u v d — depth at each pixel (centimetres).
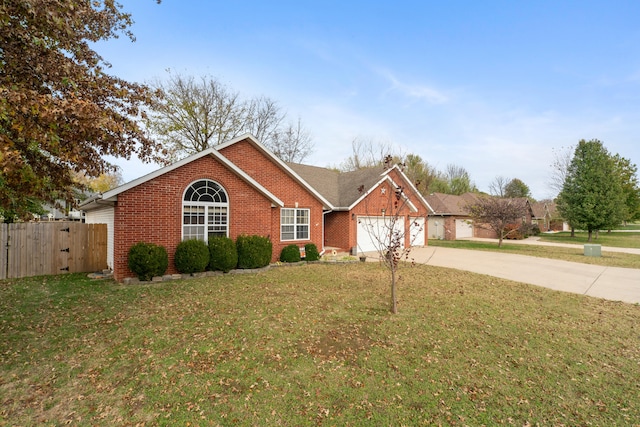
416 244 2111
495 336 550
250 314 641
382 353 477
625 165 3175
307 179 1953
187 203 1058
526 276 1124
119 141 538
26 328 559
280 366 432
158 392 366
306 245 1410
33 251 1066
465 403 356
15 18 427
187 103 2252
